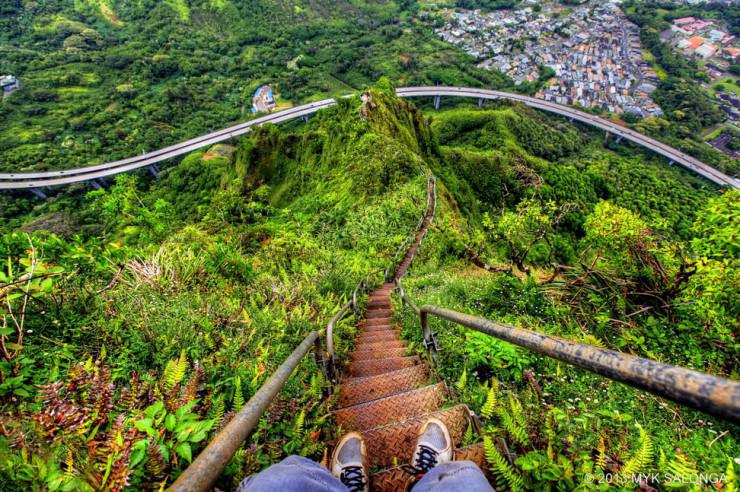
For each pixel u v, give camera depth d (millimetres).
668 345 3900
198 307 3633
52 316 2586
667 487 1611
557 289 5332
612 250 5238
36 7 177500
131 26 175250
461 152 50531
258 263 7504
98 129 106938
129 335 2646
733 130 103625
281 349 3146
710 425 2391
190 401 1604
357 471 1763
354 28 176125
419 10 194875
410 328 4906
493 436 1928
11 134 101812
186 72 138250
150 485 1348
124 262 4250
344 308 5113
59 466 1284
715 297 3713
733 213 3785
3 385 1740
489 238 12945
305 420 2170
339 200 26953
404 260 14023
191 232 8672
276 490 1203
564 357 1010
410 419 2242
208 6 176500
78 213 61438
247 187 42406
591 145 89625
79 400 1705
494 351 3104
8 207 69000
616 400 2607
